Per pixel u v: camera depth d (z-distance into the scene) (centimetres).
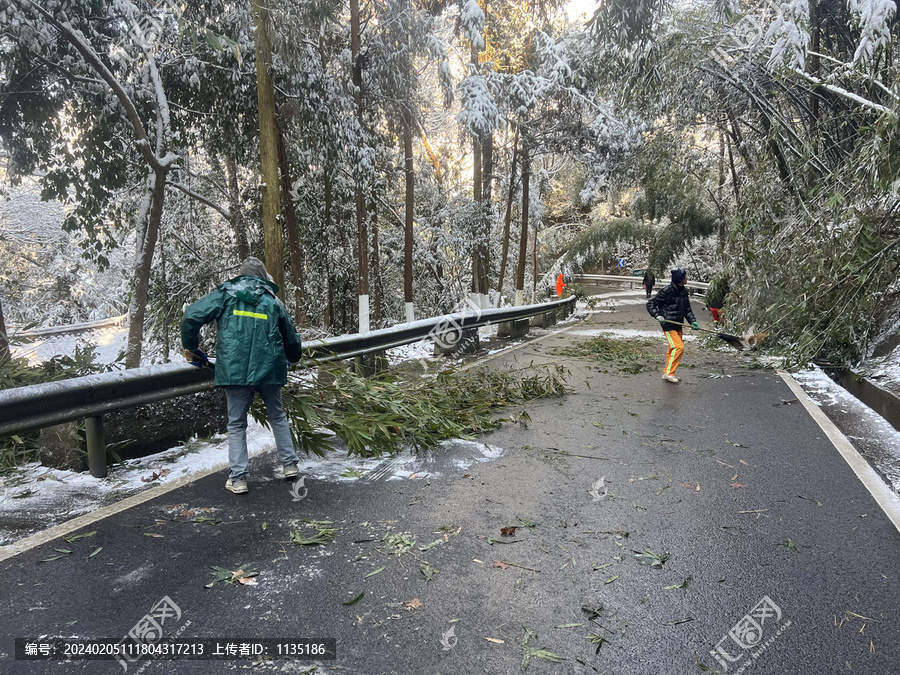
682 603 285
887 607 282
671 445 551
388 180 1602
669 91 1206
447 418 598
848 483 452
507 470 480
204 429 562
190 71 968
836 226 907
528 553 336
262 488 438
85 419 445
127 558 326
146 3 870
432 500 415
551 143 1789
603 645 252
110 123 926
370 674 233
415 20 1274
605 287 4366
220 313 427
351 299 1630
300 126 1092
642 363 1051
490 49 1798
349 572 313
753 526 374
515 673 234
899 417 619
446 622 268
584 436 582
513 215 2408
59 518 378
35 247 2298
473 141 1705
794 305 955
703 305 2566
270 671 234
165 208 1243
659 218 2847
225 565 319
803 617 274
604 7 1088
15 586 295
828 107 1122
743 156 1497
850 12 844
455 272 2112
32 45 745
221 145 1127
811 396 800
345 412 543
